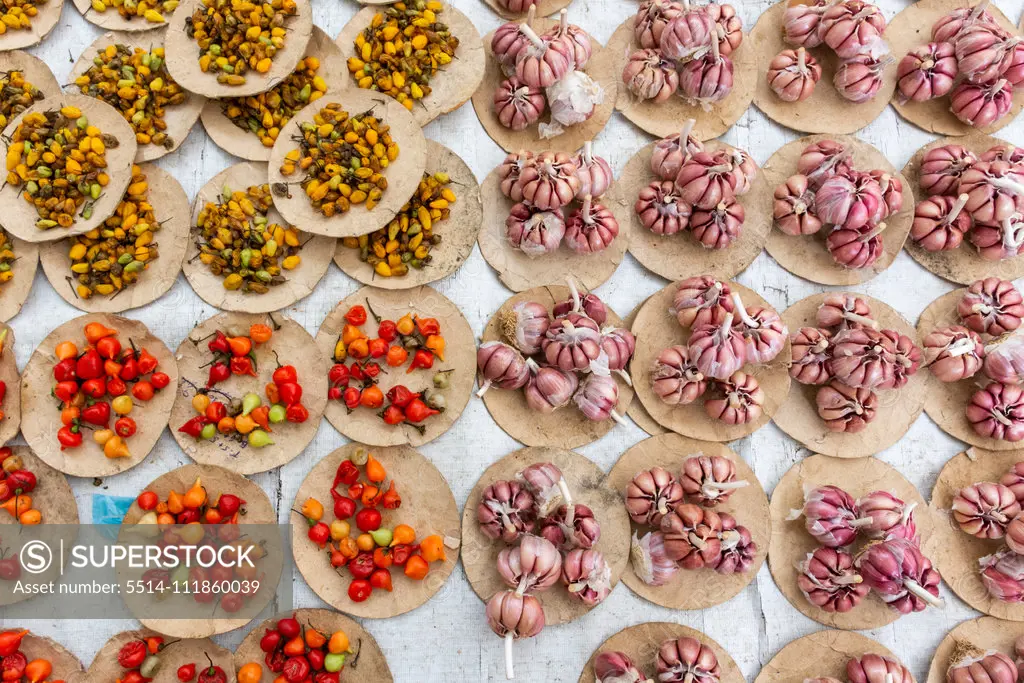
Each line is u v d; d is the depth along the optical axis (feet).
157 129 2.49
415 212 2.48
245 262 2.42
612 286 2.58
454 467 2.46
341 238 2.48
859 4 2.59
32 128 2.41
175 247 2.46
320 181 2.44
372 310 2.48
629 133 2.64
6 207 2.40
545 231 2.46
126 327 2.42
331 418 2.43
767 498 2.51
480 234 2.55
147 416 2.39
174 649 2.34
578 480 2.46
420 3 2.56
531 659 2.41
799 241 2.61
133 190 2.45
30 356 2.42
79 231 2.38
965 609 2.52
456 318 2.50
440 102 2.54
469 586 2.42
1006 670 2.39
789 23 2.64
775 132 2.68
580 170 2.48
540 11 2.65
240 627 2.35
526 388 2.47
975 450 2.57
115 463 2.38
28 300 2.46
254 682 2.29
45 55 2.56
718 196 2.46
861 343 2.45
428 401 2.42
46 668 2.31
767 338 2.43
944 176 2.61
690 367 2.44
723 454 2.51
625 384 2.52
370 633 2.38
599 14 2.70
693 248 2.57
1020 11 2.78
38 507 2.38
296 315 2.48
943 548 2.53
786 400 2.54
